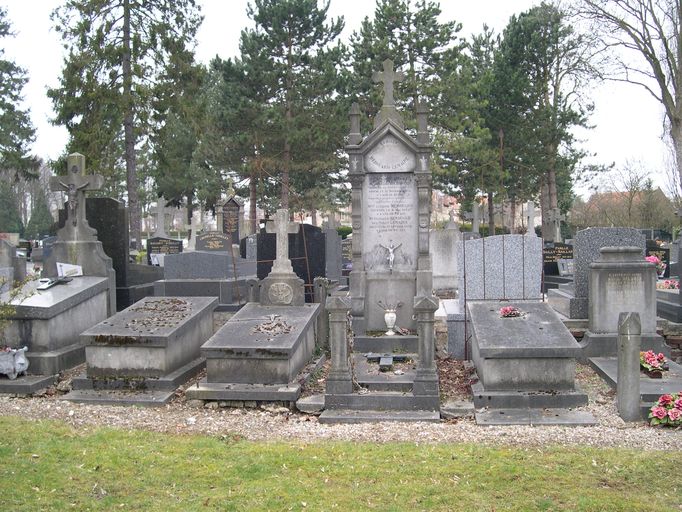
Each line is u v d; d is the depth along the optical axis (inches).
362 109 1480.1
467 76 1363.2
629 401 328.8
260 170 1429.6
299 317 423.5
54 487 240.8
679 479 245.9
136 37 1074.7
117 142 1283.2
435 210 2428.6
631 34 1091.9
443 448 285.4
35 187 3002.0
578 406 350.0
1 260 582.9
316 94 1453.0
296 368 392.8
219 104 1509.6
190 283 617.6
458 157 1457.9
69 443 293.7
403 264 489.4
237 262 829.8
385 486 241.9
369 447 289.6
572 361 356.8
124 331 398.9
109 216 582.2
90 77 1077.1
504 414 340.2
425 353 348.2
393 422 333.4
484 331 378.0
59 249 514.3
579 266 475.5
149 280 663.8
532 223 1021.8
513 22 1457.9
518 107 1437.0
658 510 218.4
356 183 487.2
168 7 1123.9
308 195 1675.7
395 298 489.7
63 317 442.6
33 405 371.2
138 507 224.7
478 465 261.7
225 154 1503.4
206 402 368.8
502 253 493.0
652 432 307.9
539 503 224.8
